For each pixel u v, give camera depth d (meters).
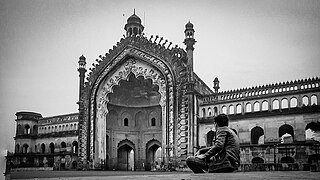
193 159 11.11
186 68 31.22
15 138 39.06
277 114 26.84
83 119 36.47
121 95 38.41
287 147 25.14
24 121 39.97
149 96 38.94
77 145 39.03
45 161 38.81
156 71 33.16
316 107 25.31
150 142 38.56
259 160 26.16
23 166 38.84
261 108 27.91
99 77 36.28
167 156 30.27
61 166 37.59
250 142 27.61
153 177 8.41
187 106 30.22
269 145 25.83
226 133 11.28
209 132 30.12
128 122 38.88
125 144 38.41
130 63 34.91
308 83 26.30
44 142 40.47
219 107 30.20
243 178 7.33
